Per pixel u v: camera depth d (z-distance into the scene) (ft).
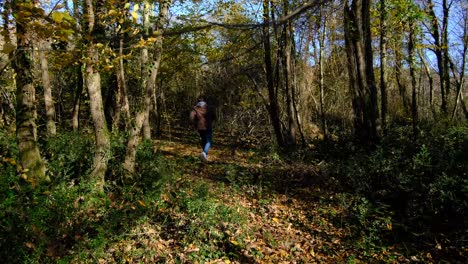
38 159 19.51
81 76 39.91
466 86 68.54
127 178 24.14
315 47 55.26
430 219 20.57
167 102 82.94
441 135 32.94
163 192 23.71
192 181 27.84
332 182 27.89
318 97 63.36
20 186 17.66
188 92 78.07
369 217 21.95
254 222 22.27
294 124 46.24
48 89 35.78
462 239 18.38
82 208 18.74
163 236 19.35
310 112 62.69
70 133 33.68
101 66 18.37
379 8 45.57
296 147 40.83
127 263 16.84
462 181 20.85
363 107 34.55
